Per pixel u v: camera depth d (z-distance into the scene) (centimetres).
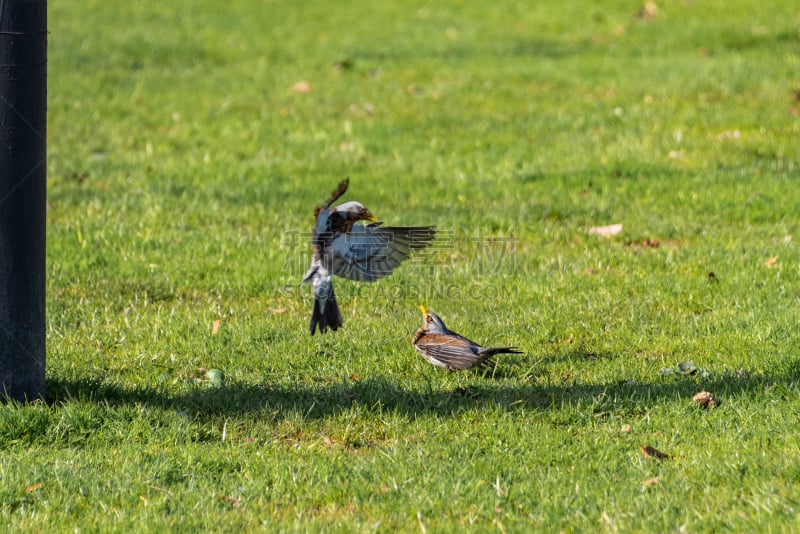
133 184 1962
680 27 3253
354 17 3712
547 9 3691
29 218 962
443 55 3128
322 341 1223
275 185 1928
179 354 1190
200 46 3256
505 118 2403
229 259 1541
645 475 871
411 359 1162
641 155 2033
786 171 1872
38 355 991
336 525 784
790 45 2858
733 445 918
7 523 795
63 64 3002
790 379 1068
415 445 947
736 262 1470
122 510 816
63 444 945
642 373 1109
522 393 1066
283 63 3070
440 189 1892
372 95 2677
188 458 902
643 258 1510
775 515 772
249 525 791
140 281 1452
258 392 1071
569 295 1374
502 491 845
